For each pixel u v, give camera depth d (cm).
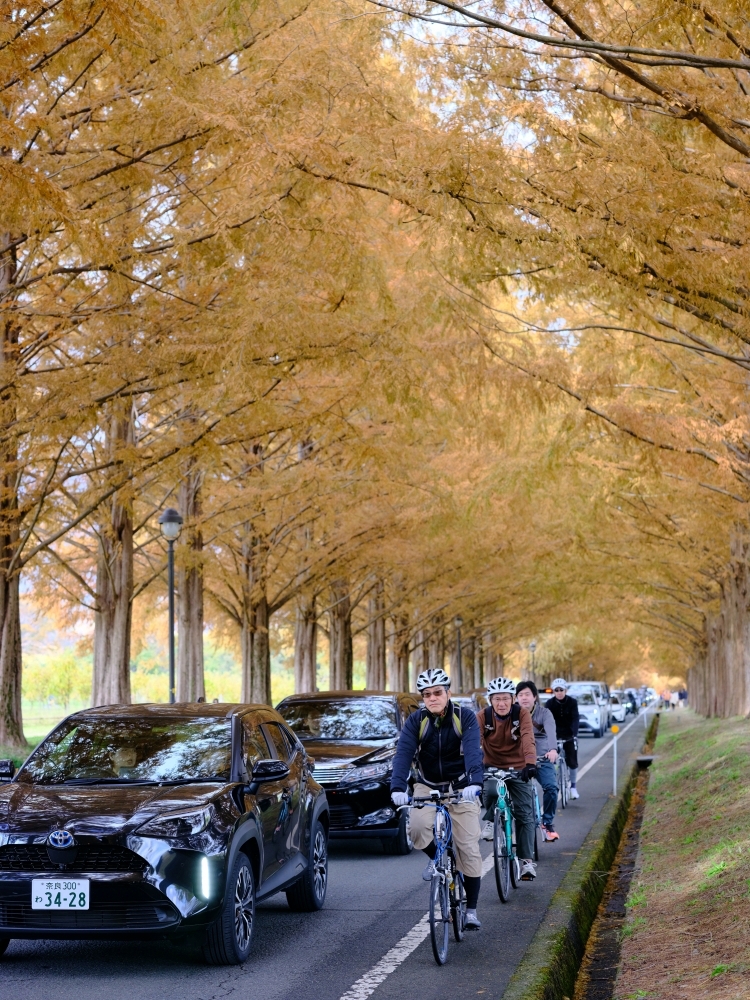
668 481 1847
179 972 768
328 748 1401
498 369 1251
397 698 1541
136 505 2395
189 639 2467
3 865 746
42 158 1129
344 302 1361
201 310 1309
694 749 2645
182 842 748
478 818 867
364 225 1264
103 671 2150
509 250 961
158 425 1825
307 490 2231
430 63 966
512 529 2900
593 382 1295
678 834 1420
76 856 741
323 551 2712
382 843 1420
